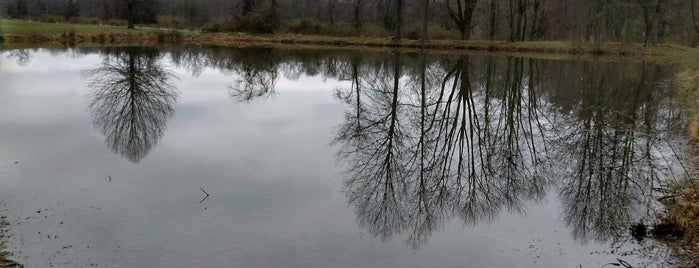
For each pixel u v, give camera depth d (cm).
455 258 689
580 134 1449
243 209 833
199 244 697
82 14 6631
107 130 1338
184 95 1936
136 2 5697
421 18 5944
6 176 952
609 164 1145
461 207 899
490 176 1088
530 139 1416
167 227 750
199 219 784
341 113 1711
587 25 4888
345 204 880
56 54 3184
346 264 659
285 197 902
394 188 986
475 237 763
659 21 4616
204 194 898
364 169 1102
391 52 4344
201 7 6556
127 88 2012
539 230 793
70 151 1138
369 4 6128
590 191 973
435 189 996
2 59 2772
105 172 1002
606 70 3206
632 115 1731
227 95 1986
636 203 897
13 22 4516
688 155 1179
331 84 2409
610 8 4606
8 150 1122
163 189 917
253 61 3353
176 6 6662
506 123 1630
